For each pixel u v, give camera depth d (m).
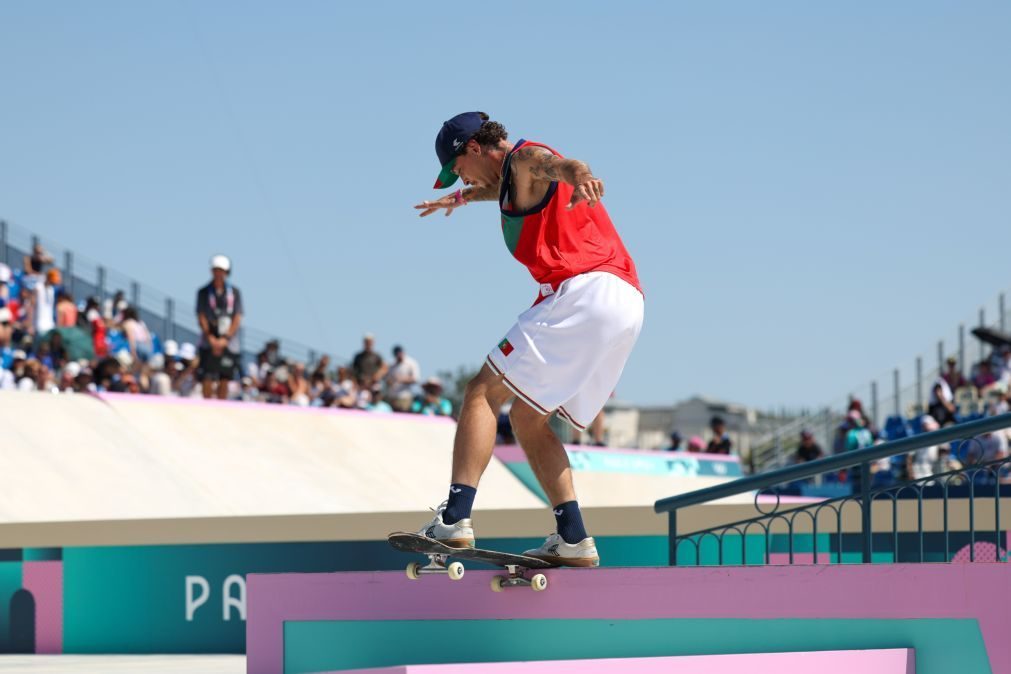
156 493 24.84
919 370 45.22
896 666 9.12
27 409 25.50
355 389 35.28
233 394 31.53
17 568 18.86
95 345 33.97
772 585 9.41
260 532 18.48
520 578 9.64
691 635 9.46
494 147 9.11
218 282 30.16
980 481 25.38
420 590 10.12
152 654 18.12
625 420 95.06
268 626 10.73
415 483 31.42
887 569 9.27
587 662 8.55
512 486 33.09
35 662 16.48
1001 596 8.96
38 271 38.25
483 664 8.27
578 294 8.65
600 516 18.91
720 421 41.84
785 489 38.16
